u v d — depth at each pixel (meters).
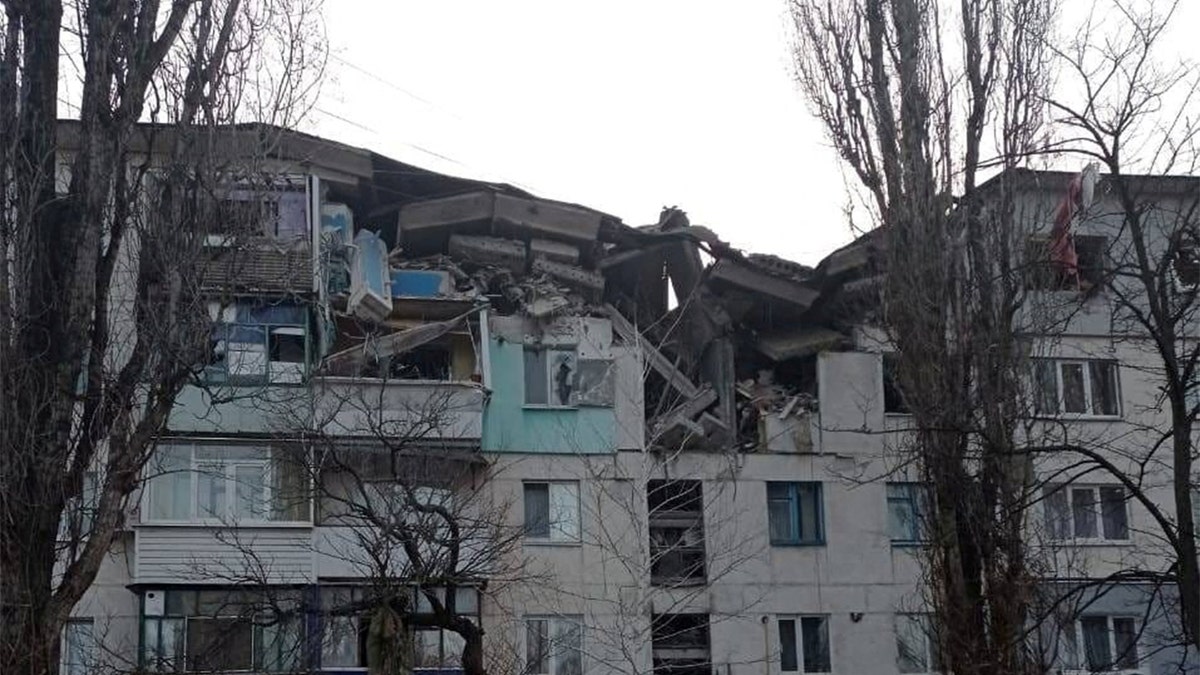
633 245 32.81
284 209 28.75
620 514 29.44
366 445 25.25
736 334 33.47
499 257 31.67
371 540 23.42
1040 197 21.72
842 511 30.69
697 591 29.45
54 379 14.51
